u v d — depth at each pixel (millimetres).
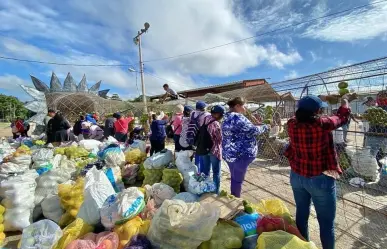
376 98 4977
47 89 19781
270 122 7473
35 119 14367
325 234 2451
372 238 3279
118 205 3020
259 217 2832
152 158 5477
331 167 2316
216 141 4328
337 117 2334
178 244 2424
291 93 6133
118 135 9734
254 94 10383
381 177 4855
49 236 2762
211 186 3830
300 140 2357
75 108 18328
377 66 3682
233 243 2455
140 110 19828
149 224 2873
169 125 8469
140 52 21875
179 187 4723
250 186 5449
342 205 4293
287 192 4992
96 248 2414
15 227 3617
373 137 4836
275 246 2094
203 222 2467
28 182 4000
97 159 6328
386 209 4055
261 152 7965
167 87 17094
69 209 3766
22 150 6285
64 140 8555
